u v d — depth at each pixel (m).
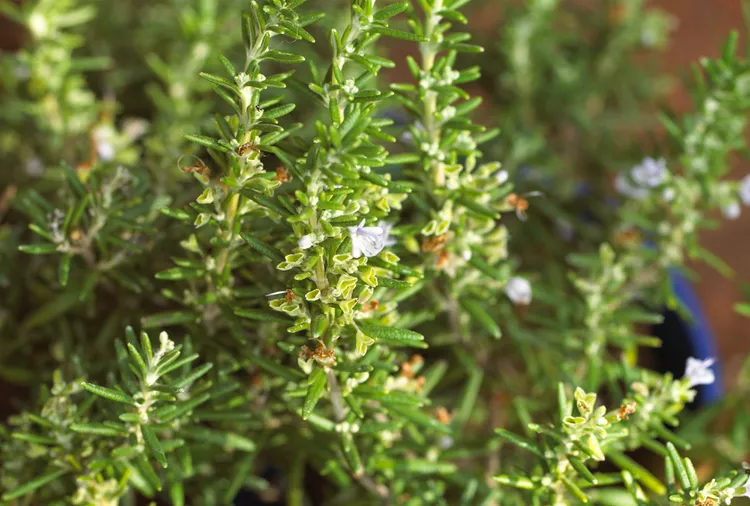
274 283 0.43
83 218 0.46
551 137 0.70
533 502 0.43
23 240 0.54
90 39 0.66
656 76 0.76
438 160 0.44
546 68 0.68
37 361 0.53
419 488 0.47
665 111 0.54
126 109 0.66
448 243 0.45
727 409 0.56
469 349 0.51
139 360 0.40
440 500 0.47
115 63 0.67
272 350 0.45
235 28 0.62
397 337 0.40
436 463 0.47
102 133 0.53
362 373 0.42
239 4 0.62
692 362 0.45
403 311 0.49
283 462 0.52
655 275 0.54
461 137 0.44
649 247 0.56
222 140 0.40
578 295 0.55
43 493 0.45
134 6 0.74
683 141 0.51
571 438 0.41
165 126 0.56
